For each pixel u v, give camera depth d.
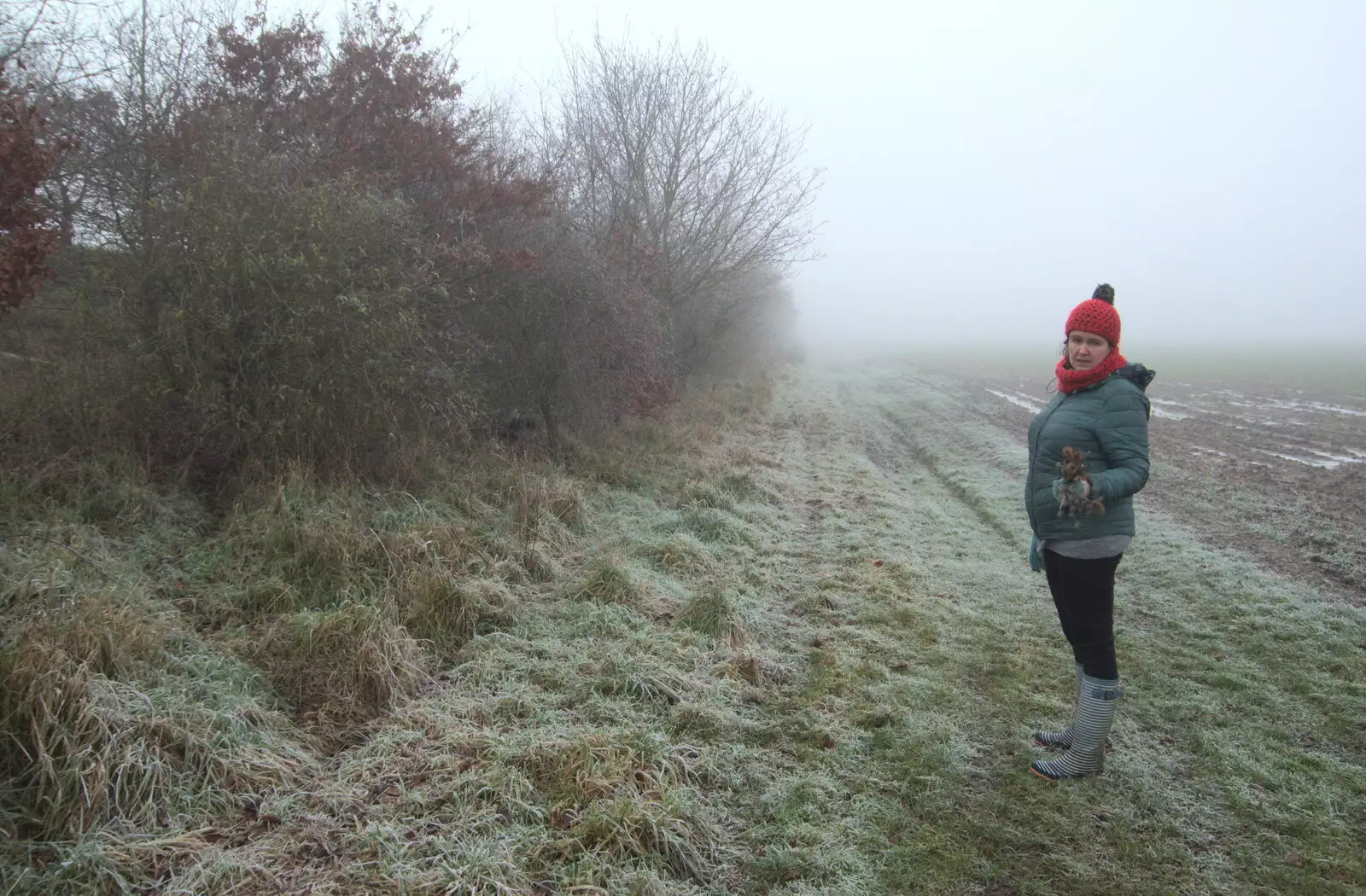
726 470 10.04
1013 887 2.98
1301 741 4.01
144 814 2.86
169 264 5.80
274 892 2.64
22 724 2.90
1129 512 3.37
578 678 4.28
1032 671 4.82
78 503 4.95
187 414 5.99
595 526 7.16
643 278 12.55
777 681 4.67
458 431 7.88
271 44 8.22
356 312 6.06
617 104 14.60
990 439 13.59
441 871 2.74
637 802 3.15
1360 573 6.59
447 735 3.61
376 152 8.59
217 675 3.72
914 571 6.71
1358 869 3.06
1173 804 3.47
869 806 3.44
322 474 6.26
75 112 7.06
